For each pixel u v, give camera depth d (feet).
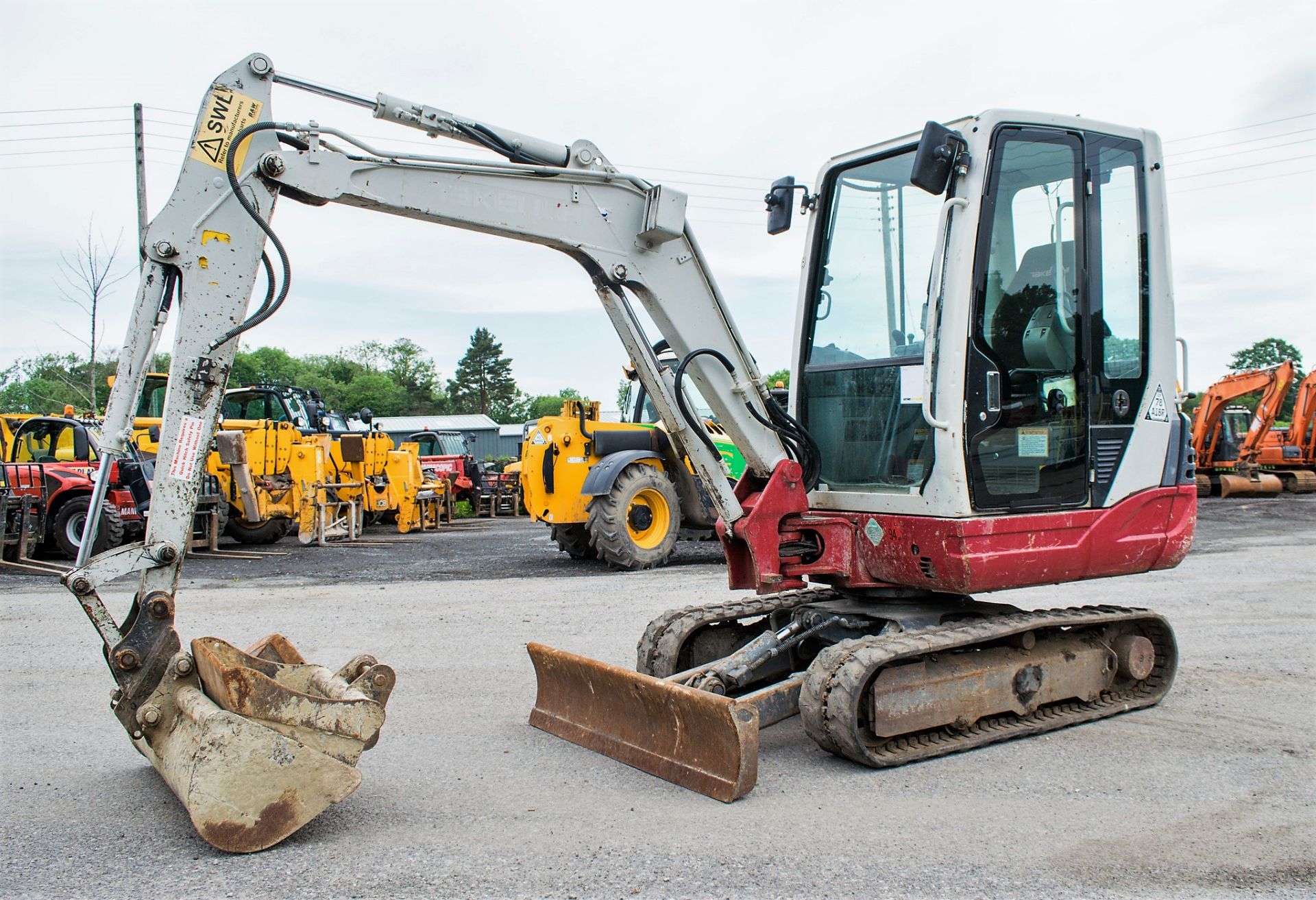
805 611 16.67
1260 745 15.57
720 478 16.14
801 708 14.57
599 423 39.34
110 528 40.60
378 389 308.60
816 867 10.91
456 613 27.14
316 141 13.28
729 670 15.44
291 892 10.30
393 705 18.02
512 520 73.31
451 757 15.02
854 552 16.60
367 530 61.77
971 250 15.01
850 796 13.29
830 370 17.49
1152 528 17.38
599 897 10.18
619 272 15.31
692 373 16.17
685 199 15.44
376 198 13.60
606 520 36.65
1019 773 14.23
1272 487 74.02
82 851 11.44
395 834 11.94
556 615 26.81
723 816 12.53
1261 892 10.30
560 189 14.92
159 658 12.89
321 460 51.26
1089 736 16.10
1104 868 10.88
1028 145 15.92
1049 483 16.16
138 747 13.29
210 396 13.01
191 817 11.16
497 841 11.71
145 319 12.86
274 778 11.47
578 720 15.88
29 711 17.44
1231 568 36.32
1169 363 17.75
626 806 12.91
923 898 10.15
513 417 314.55
